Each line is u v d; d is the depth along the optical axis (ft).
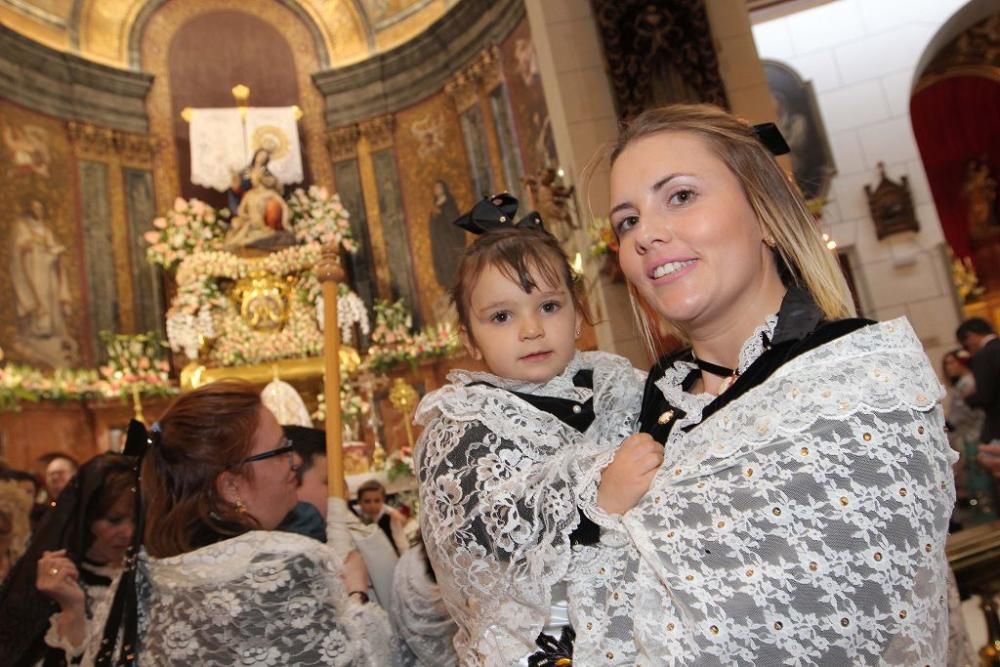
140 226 35.27
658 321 4.85
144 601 5.49
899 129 36.58
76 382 29.91
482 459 4.18
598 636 3.58
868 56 37.35
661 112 4.25
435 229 36.29
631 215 4.11
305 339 30.78
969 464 16.84
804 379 3.36
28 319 30.55
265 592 5.16
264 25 39.50
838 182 36.50
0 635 6.37
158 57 37.55
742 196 3.97
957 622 4.14
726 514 3.20
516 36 30.66
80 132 34.47
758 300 4.05
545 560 3.70
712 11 22.17
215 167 34.83
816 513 3.08
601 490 3.67
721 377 4.14
